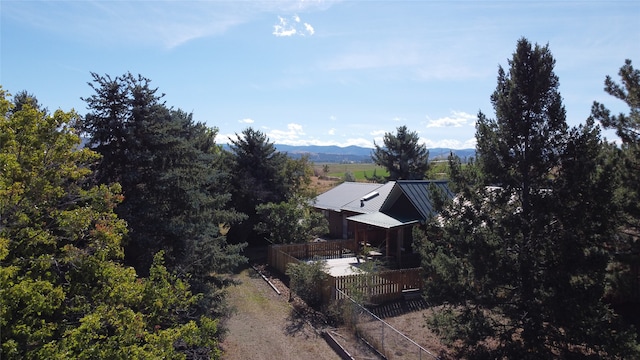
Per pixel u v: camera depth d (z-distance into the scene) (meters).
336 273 22.09
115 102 15.02
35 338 6.70
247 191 29.61
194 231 15.66
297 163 34.97
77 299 8.33
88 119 14.48
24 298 6.63
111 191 10.59
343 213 33.56
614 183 10.70
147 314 9.69
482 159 12.12
